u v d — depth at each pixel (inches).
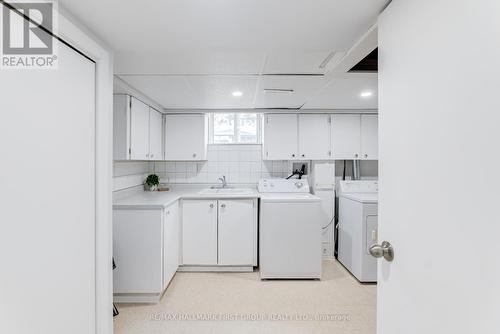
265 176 147.4
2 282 33.4
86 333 50.3
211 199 120.0
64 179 44.4
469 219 25.9
